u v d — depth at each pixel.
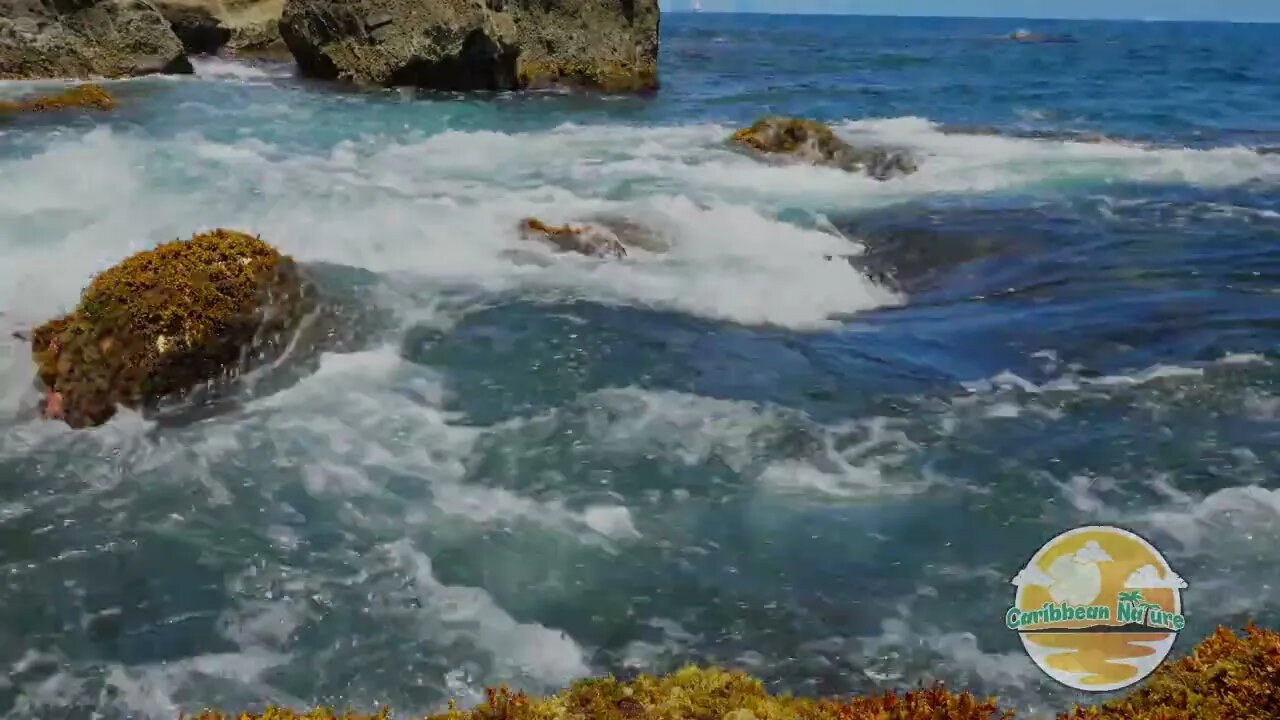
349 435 6.91
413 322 8.59
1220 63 48.69
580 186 13.09
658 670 4.80
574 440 6.91
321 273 8.90
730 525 5.99
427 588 5.36
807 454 6.83
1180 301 10.17
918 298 10.23
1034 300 10.17
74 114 15.81
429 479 6.40
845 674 4.78
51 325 7.30
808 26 147.12
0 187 10.56
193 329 7.21
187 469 6.41
